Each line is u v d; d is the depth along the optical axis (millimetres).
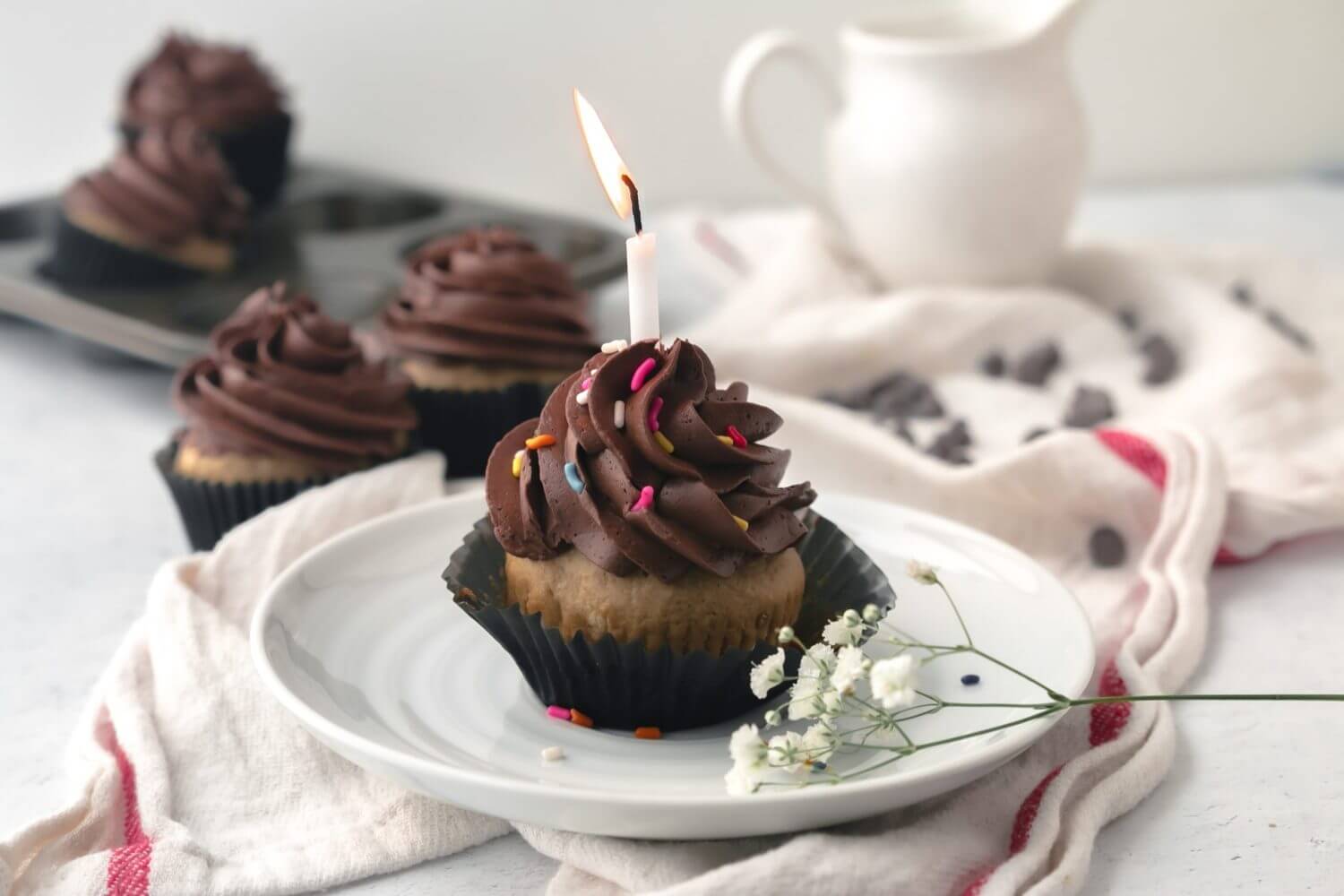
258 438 559
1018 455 557
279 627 464
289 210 847
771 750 417
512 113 937
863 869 404
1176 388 648
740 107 720
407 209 862
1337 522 552
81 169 942
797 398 662
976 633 477
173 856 424
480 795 406
